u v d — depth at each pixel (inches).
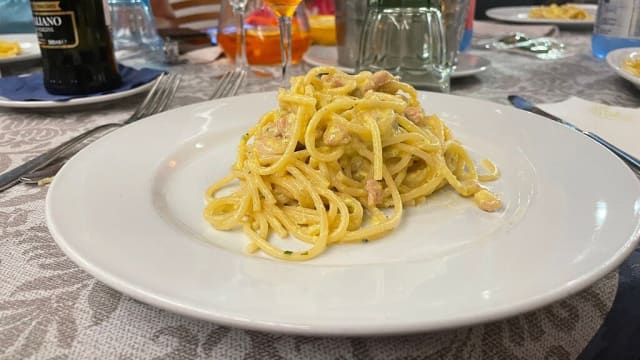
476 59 56.2
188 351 16.8
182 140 31.8
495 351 17.0
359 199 26.8
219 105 37.0
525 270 17.2
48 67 40.3
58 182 23.7
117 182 25.1
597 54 61.6
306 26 57.6
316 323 14.3
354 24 50.5
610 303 19.0
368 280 17.1
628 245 17.9
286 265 18.1
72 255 17.9
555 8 93.0
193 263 17.9
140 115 39.2
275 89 48.6
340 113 27.5
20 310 18.4
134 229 20.3
